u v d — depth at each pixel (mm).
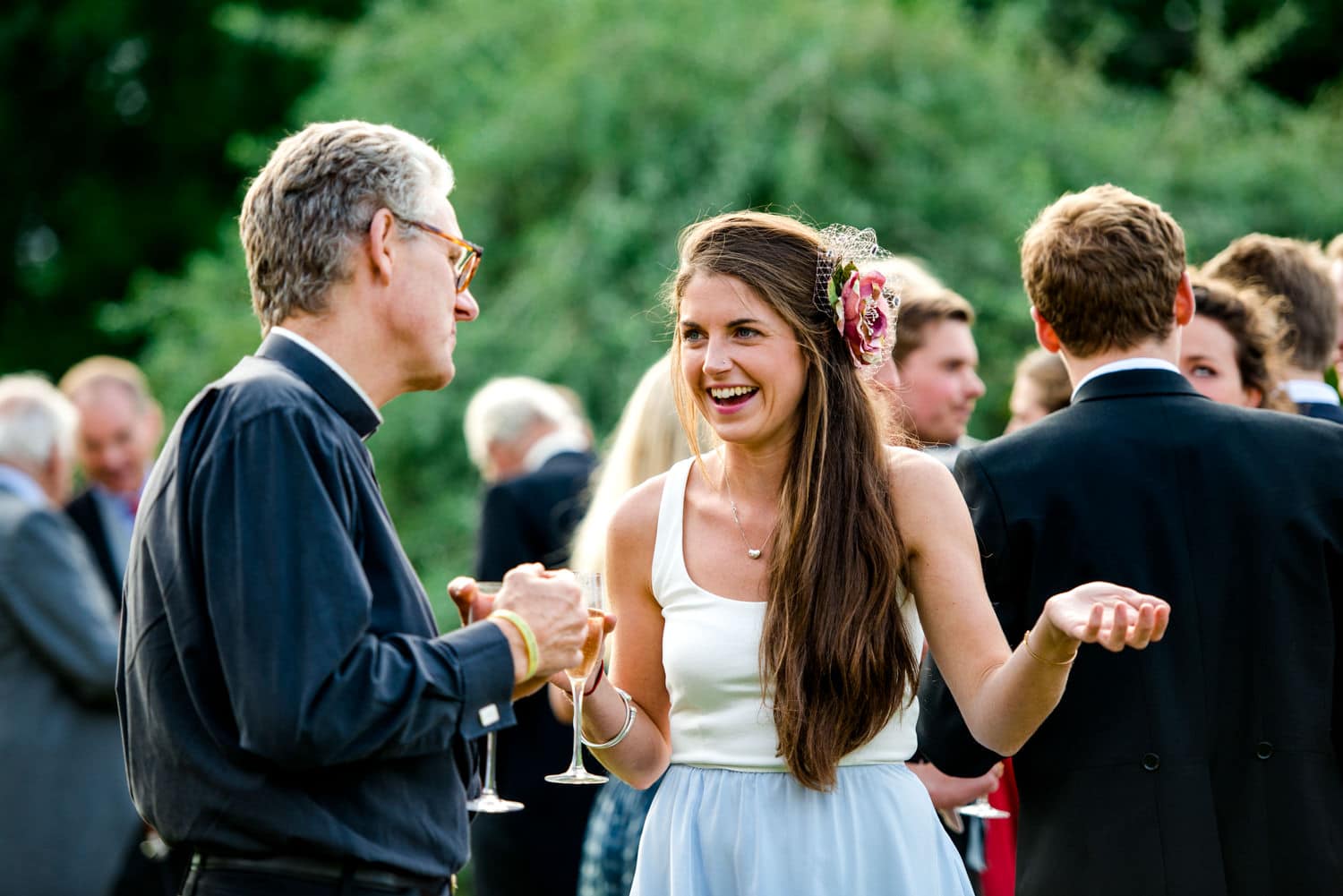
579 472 10102
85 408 11625
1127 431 5684
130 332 23828
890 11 16891
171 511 4535
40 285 25109
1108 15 21234
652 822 5316
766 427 5199
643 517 5559
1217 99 17812
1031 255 5988
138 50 25406
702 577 5320
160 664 4520
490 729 4555
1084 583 5574
